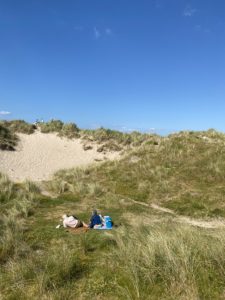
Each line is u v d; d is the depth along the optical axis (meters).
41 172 22.67
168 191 15.56
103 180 18.11
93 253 7.70
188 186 16.06
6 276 6.36
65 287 5.89
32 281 6.08
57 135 28.88
